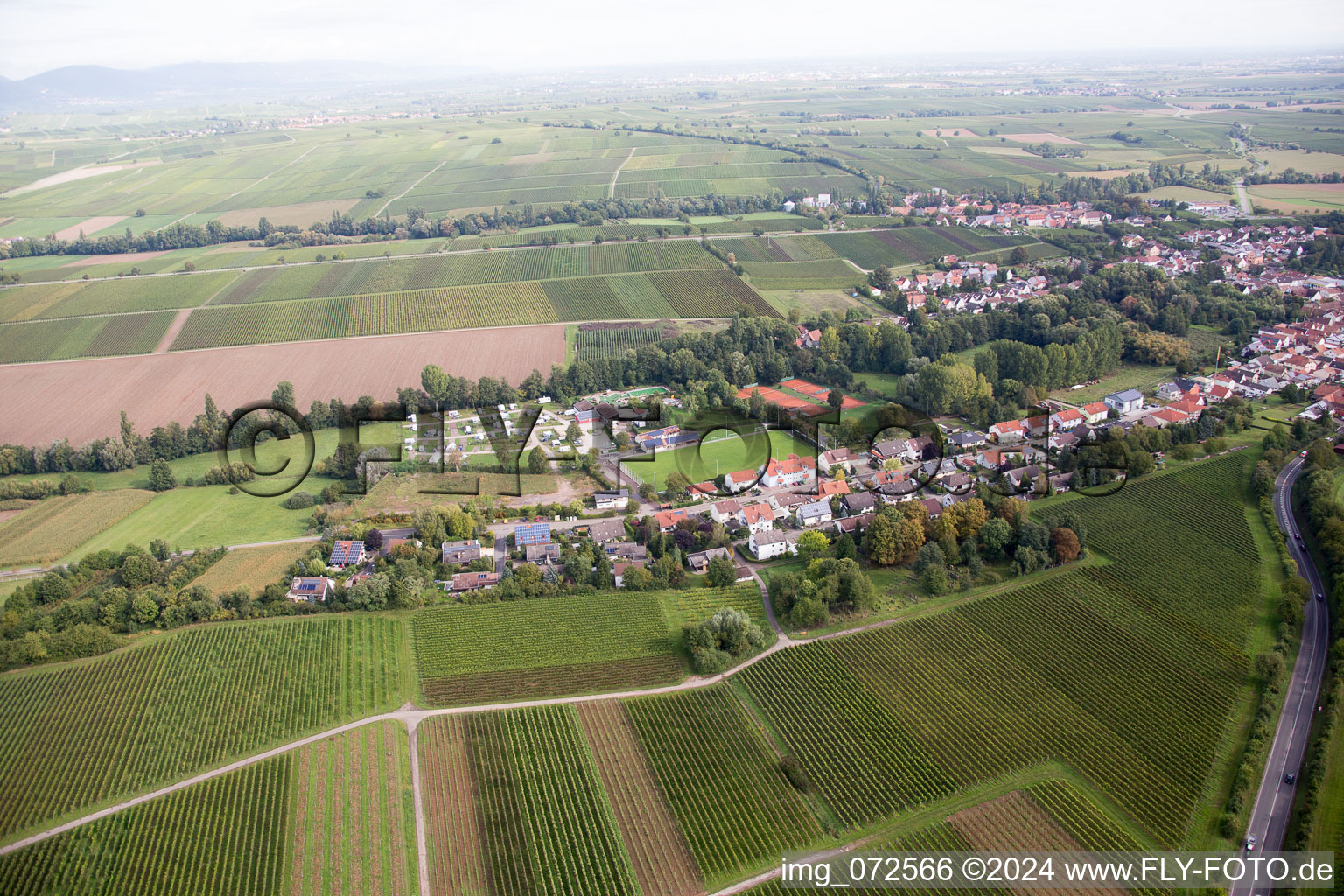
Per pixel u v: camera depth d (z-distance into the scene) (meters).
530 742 116.56
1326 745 106.94
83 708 122.75
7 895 95.69
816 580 144.88
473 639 137.50
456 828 103.44
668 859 98.75
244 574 156.00
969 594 144.75
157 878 97.38
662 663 131.75
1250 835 97.31
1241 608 137.25
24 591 148.88
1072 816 101.25
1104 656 127.69
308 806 106.62
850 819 102.94
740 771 110.94
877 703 121.00
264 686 127.19
